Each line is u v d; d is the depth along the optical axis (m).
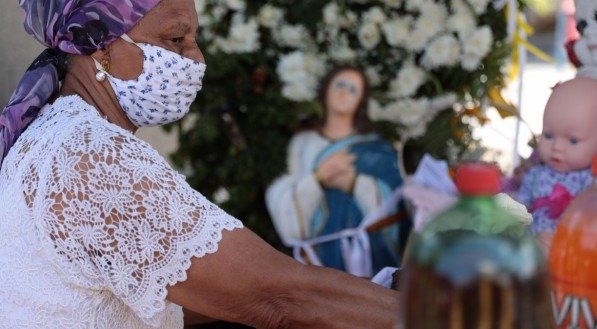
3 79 2.82
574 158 2.39
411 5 3.47
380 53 3.52
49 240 1.59
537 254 0.97
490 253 0.94
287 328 1.60
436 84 3.57
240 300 1.59
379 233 3.51
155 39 1.74
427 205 3.08
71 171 1.58
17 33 2.82
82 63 1.75
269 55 3.50
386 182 3.51
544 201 2.42
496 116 4.36
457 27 3.45
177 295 1.59
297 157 3.55
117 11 1.69
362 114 3.54
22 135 1.73
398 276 1.80
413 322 0.99
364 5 3.51
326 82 3.48
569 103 2.37
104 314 1.65
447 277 0.94
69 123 1.66
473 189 1.01
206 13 3.45
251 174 3.53
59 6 1.72
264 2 3.47
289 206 3.50
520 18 3.72
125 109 1.78
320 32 3.48
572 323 1.29
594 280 1.27
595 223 1.28
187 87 1.78
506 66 3.70
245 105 3.54
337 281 1.58
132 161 1.59
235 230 1.59
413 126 3.59
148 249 1.56
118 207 1.56
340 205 3.50
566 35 6.90
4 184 1.69
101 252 1.57
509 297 0.93
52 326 1.62
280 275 1.58
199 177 3.59
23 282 1.63
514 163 3.55
